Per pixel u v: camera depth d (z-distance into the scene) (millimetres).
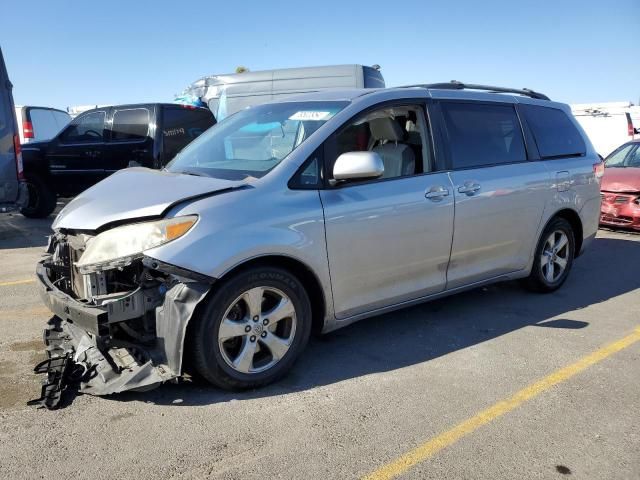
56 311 3361
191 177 3662
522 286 5789
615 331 4605
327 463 2729
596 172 5855
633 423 3164
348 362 3910
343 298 3801
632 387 3604
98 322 3008
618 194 8797
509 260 4996
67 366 3451
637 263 7074
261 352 3541
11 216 10891
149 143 9531
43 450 2768
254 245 3254
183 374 3383
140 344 3295
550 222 5379
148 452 2775
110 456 2734
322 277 3623
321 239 3578
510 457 2816
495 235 4750
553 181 5262
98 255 3176
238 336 3357
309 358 3975
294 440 2914
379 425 3080
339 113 3938
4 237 8664
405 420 3137
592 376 3752
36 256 7266
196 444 2854
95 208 3463
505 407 3309
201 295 3102
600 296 5609
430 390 3504
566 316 4961
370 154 3607
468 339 4375
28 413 3096
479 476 2660
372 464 2732
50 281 3619
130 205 3328
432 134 4398
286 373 3660
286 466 2697
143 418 3082
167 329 3100
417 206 4090
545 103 5633
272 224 3369
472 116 4762
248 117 4531
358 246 3781
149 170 4203
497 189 4684
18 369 3668
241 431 2984
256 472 2648
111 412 3131
